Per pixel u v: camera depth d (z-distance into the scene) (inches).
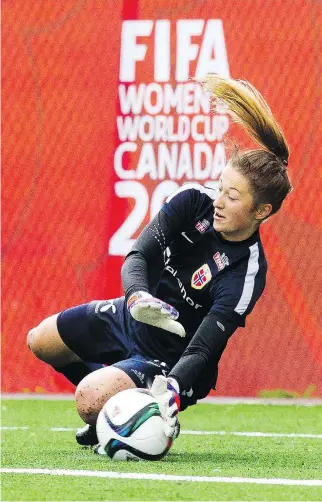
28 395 1088.2
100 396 570.9
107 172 1093.8
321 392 1048.8
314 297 1051.3
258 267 565.6
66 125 1105.4
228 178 540.4
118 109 1095.6
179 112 1081.4
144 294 517.7
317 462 586.9
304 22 1066.7
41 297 1098.7
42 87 1112.2
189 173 1077.8
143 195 1085.8
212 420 882.1
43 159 1106.7
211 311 554.6
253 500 442.0
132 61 1095.0
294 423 860.6
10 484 476.1
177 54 1085.8
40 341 623.5
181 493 454.9
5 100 1119.0
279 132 551.5
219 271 562.6
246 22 1075.9
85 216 1095.6
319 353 1050.1
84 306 613.9
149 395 557.9
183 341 582.6
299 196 1055.0
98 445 601.3
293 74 1064.2
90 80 1103.0
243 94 554.3
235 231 553.0
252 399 1054.4
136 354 589.9
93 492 455.5
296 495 457.4
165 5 1091.3
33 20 1117.7
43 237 1101.1
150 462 551.5
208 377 576.1
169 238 562.6
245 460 589.3
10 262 1103.6
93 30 1105.4
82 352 614.2
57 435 730.8
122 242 1087.6
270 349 1056.2
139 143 1088.2
